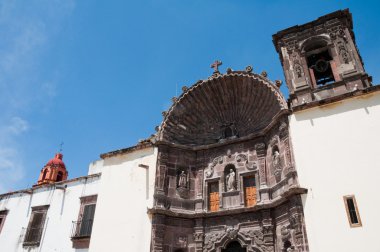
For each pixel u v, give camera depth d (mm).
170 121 21219
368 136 14688
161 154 20016
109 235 18469
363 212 13328
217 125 22000
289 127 17125
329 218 13867
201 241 17906
